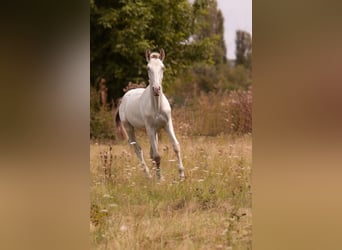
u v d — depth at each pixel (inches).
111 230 658.2
